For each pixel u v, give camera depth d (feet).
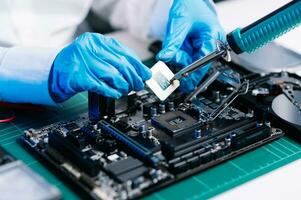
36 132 4.92
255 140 4.82
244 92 5.33
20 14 6.90
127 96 5.29
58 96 5.33
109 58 5.11
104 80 5.02
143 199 4.06
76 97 5.81
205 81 5.49
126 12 7.84
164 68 5.15
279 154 4.75
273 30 4.39
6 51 5.64
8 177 3.95
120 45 5.32
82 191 4.08
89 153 4.47
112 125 4.87
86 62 5.03
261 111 5.04
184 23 5.96
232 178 4.39
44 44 7.02
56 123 5.16
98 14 8.43
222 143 4.68
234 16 7.69
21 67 5.37
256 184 4.35
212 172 4.44
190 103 5.34
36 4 7.06
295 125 4.96
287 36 7.11
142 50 7.17
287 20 4.32
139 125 4.90
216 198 4.15
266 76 5.86
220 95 5.49
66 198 4.09
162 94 5.07
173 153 4.39
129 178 4.07
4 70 5.41
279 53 6.53
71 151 4.38
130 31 7.84
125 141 4.57
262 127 4.91
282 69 6.22
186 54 5.82
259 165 4.58
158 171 4.18
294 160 4.68
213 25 6.19
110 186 4.03
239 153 4.66
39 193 3.78
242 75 5.88
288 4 4.31
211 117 4.99
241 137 4.71
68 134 4.69
